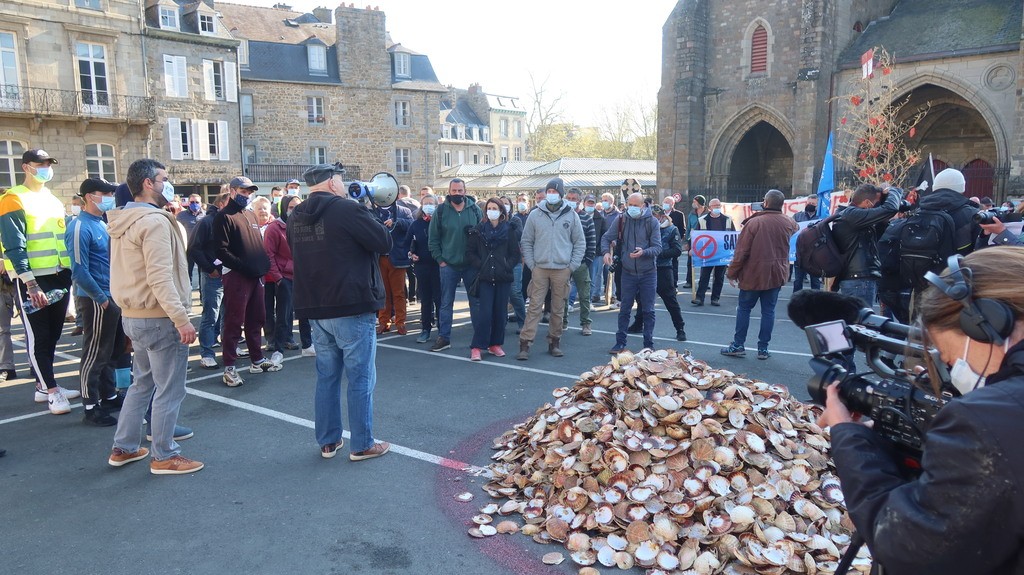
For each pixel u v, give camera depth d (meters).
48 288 5.98
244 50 37.72
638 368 4.27
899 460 1.62
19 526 3.86
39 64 27.22
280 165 38.22
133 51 29.98
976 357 1.39
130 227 4.28
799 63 28.08
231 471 4.63
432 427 5.51
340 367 4.87
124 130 29.56
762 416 4.09
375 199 5.89
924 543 1.29
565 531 3.63
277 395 6.48
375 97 41.03
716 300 12.40
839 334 1.80
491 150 65.81
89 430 5.53
